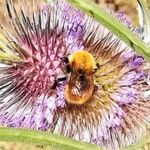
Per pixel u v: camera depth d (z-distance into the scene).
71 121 0.15
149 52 0.11
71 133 0.15
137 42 0.11
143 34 0.15
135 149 0.12
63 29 0.15
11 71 0.14
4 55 0.14
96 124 0.15
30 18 0.15
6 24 0.16
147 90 0.15
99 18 0.11
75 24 0.15
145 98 0.15
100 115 0.15
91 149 0.11
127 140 0.15
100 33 0.15
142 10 0.14
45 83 0.14
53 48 0.14
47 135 0.11
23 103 0.14
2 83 0.14
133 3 0.25
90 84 0.14
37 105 0.14
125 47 0.15
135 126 0.15
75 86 0.14
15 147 0.23
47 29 0.15
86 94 0.14
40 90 0.14
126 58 0.15
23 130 0.10
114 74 0.15
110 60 0.15
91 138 0.15
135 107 0.15
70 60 0.14
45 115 0.14
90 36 0.15
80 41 0.15
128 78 0.15
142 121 0.15
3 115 0.14
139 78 0.15
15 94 0.15
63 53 0.14
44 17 0.15
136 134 0.15
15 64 0.14
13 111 0.14
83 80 0.14
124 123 0.15
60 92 0.14
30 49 0.14
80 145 0.11
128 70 0.15
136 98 0.15
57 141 0.11
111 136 0.15
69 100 0.14
